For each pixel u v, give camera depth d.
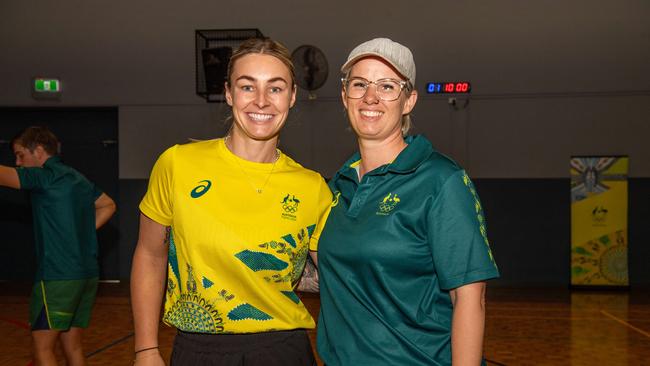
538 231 8.64
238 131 1.65
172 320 1.62
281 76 1.61
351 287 1.59
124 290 8.03
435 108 8.77
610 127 8.56
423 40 8.74
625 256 8.29
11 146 3.12
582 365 4.33
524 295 7.79
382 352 1.55
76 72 9.04
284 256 1.62
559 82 8.62
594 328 5.69
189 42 8.95
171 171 1.60
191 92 8.95
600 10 8.55
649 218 8.48
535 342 5.09
